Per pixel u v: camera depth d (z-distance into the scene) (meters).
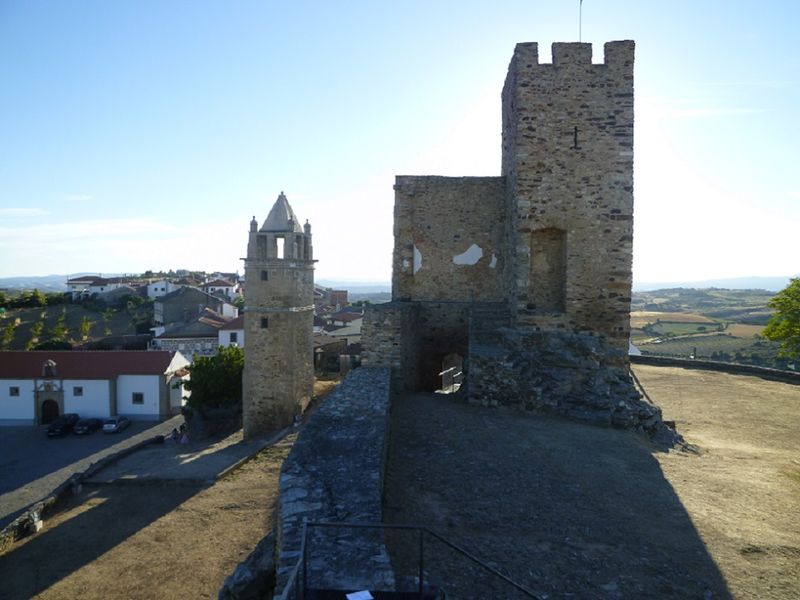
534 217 15.61
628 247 15.35
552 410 13.58
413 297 18.33
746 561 7.28
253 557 7.22
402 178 18.28
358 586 4.26
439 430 11.52
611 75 15.32
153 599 13.67
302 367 31.67
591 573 6.64
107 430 35.03
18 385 38.06
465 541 7.07
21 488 25.44
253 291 30.28
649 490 9.52
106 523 18.61
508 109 17.61
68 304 84.88
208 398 32.50
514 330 15.52
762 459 12.45
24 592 14.41
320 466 6.81
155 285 92.31
